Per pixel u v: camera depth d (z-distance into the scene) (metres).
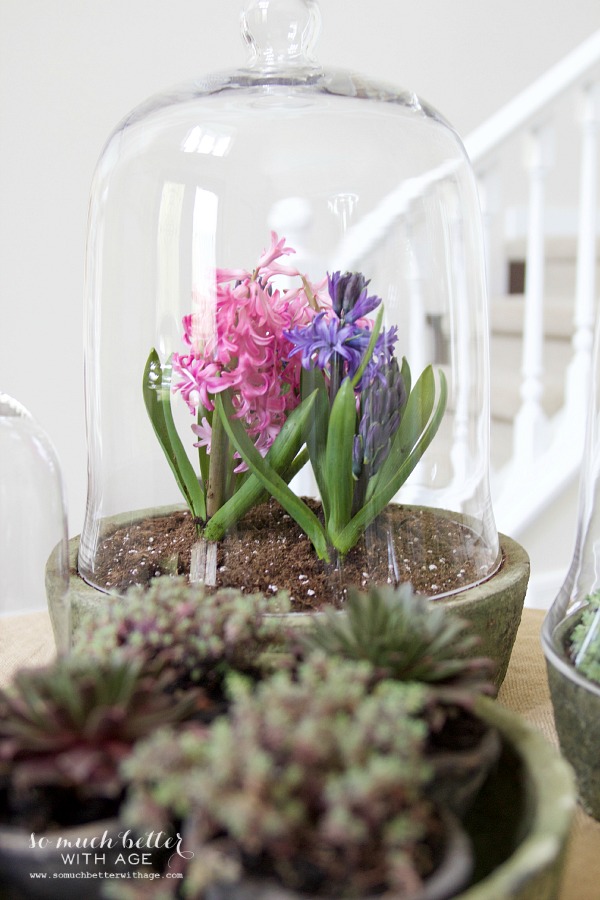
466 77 1.95
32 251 1.54
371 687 0.45
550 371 1.94
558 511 1.59
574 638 0.58
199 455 0.67
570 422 1.58
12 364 1.55
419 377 0.68
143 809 0.39
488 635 0.63
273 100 0.71
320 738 0.39
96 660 0.46
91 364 0.75
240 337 0.64
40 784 0.43
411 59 1.89
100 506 0.73
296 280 0.67
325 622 0.54
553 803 0.44
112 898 0.43
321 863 0.38
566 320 1.89
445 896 0.38
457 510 0.72
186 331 0.67
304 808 0.38
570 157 2.34
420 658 0.47
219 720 0.43
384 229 0.70
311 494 0.71
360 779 0.37
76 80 1.53
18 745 0.42
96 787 0.41
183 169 0.69
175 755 0.40
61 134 1.53
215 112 0.71
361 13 1.81
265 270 0.66
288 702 0.41
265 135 0.70
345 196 0.69
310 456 0.65
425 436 0.68
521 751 0.47
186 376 0.66
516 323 1.94
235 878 0.38
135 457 0.72
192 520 0.69
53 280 1.56
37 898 0.43
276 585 0.63
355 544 0.65
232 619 0.51
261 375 0.65
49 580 0.65
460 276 0.74
